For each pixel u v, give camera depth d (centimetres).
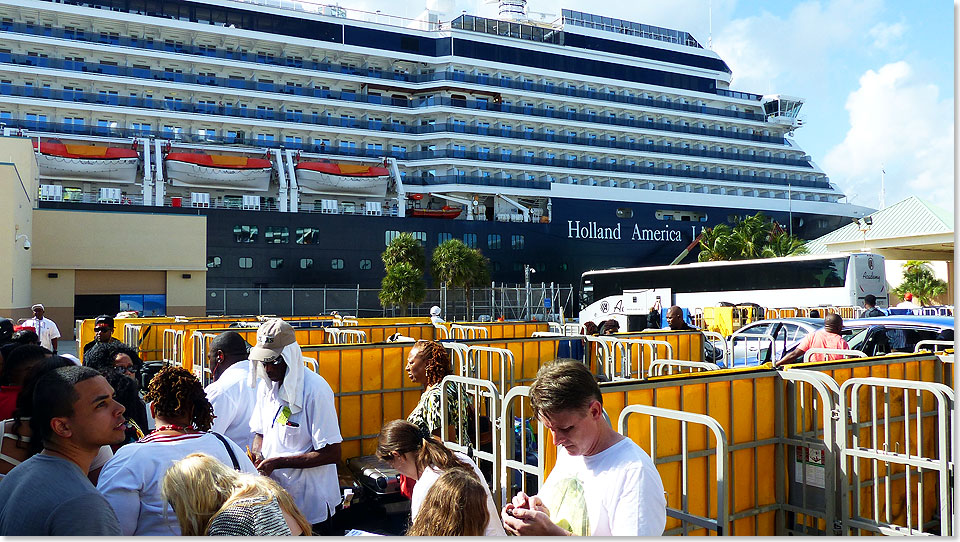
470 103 5941
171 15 5209
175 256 3759
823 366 536
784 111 7069
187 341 1034
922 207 3612
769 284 3192
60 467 284
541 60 6266
